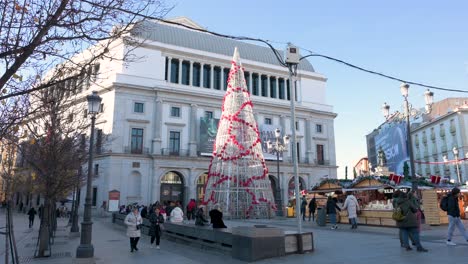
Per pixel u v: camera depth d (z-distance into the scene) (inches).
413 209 401.7
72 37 215.2
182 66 2057.1
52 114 511.2
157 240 532.7
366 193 992.2
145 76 1884.8
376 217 732.0
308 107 2378.2
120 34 235.8
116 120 1763.0
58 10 200.8
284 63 463.2
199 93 1983.3
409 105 738.2
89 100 474.3
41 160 526.0
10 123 243.1
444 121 2581.2
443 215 744.3
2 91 219.6
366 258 367.6
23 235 779.4
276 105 2226.9
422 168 2847.0
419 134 2923.2
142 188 1748.3
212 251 467.5
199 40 2182.6
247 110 1117.7
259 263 366.3
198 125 1971.0
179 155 1882.4
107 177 1685.5
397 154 928.3
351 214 695.1
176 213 665.0
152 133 1851.6
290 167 2155.5
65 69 258.1
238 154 1077.1
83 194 1790.1
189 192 1840.6
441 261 334.3
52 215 665.0
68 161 588.4
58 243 633.0
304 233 421.4
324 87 2527.1
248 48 2400.3
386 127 979.3
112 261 418.0
